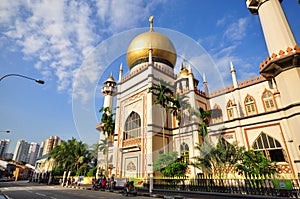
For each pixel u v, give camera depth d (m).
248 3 16.19
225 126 18.00
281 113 14.73
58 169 33.94
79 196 12.01
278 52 13.17
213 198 10.47
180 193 11.78
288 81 12.73
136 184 13.54
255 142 16.05
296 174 12.46
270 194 9.81
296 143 12.38
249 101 18.03
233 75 19.80
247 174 12.39
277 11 14.00
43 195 12.66
